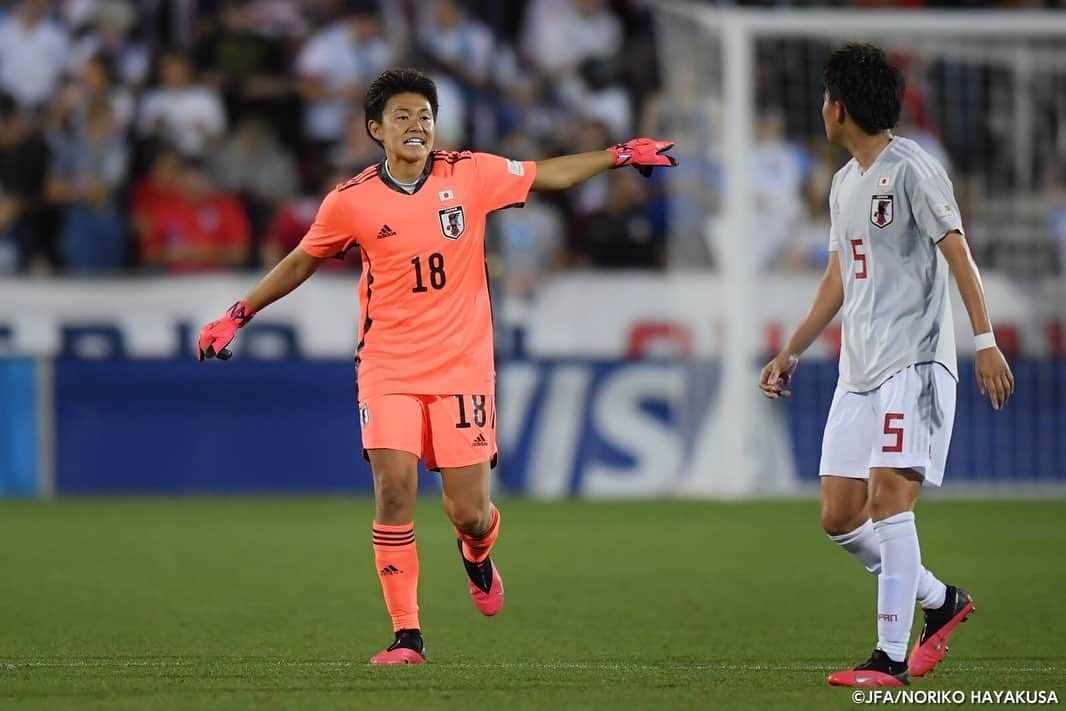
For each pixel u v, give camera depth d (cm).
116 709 1744
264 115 6144
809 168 5591
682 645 2372
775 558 3600
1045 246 5500
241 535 4100
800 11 5000
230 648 2327
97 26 6184
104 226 5703
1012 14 4803
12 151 5806
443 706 1758
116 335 5284
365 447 2155
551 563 3512
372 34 6197
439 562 3556
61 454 5166
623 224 5775
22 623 2617
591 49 6425
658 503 4959
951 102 5628
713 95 5203
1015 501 4984
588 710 1736
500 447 5197
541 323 5350
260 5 6266
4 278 5247
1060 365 5216
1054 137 5581
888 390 1936
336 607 2834
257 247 5862
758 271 5528
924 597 2005
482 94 6181
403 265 2116
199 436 5203
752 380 5066
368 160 5897
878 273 1953
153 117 5947
